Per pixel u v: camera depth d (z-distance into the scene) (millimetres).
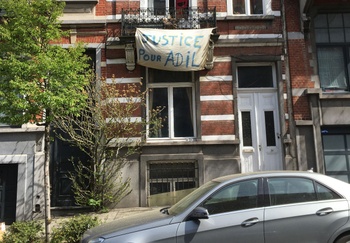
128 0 10422
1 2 7148
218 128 9891
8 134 9508
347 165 9938
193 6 10461
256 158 9984
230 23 10367
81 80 7047
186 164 9883
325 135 10086
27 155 9469
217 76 10133
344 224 4480
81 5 10359
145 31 9664
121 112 9328
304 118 9930
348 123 9852
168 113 10172
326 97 9922
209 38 9758
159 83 10227
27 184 9328
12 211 9406
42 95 6312
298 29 10398
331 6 10477
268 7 10508
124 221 4789
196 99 10031
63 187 9656
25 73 6492
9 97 6465
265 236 4375
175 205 5031
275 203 4570
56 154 9758
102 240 4273
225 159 9711
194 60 9641
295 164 9711
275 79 10320
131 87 9750
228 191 4637
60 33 7492
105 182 9195
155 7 10562
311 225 4445
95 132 9258
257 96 10289
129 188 9555
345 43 10562
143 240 4246
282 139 9859
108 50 10195
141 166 9641
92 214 8820
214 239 4320
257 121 10148
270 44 10289
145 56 9625
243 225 4383
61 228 6691
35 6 7074
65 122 9445
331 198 4656
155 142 9805
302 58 10258
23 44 6824
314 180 4754
